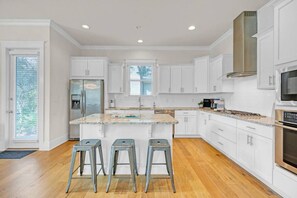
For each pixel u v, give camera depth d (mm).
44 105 4332
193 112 5805
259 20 3504
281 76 2264
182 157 3920
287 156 2186
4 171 3137
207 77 5590
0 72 4352
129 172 3020
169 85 6191
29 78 4562
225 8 3639
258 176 2836
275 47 2342
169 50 6438
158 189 2574
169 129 2996
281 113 2271
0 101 4352
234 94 4820
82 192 2482
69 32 5047
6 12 3871
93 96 5379
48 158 3770
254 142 2830
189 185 2688
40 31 4328
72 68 5613
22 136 4562
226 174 3064
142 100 6449
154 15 3977
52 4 3537
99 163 3023
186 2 3432
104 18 4133
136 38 5527
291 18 2088
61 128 4969
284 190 2244
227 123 3746
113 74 6086
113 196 2391
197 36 5332
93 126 3010
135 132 3010
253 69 3594
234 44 3951
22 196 2373
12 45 4309
